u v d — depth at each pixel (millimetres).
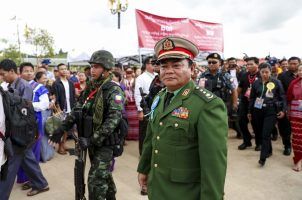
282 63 8844
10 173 3283
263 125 5215
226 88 5008
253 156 5793
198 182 1807
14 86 4051
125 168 5148
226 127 1787
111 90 3039
